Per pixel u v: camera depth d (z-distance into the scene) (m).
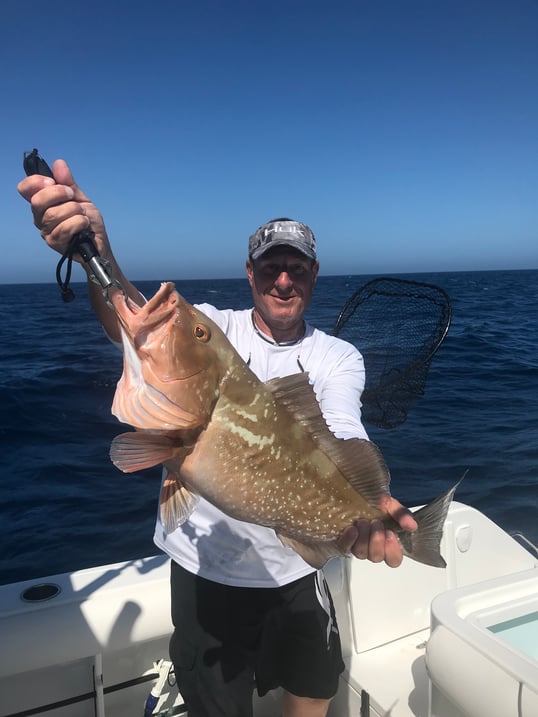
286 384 1.76
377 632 2.92
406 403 3.30
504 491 6.09
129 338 1.61
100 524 5.41
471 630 1.83
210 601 2.18
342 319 3.57
